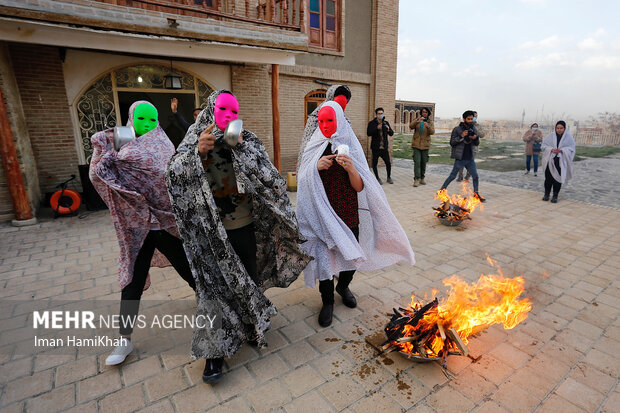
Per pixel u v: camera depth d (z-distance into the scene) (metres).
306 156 2.98
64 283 3.89
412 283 3.86
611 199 7.77
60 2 5.33
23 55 6.58
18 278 4.00
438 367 2.57
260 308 2.48
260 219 2.58
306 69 10.46
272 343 2.86
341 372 2.53
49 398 2.28
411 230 5.64
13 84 6.34
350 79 11.53
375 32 11.73
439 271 4.16
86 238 5.34
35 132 6.88
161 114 8.48
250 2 8.92
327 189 2.94
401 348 2.68
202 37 6.63
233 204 2.42
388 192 8.45
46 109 6.94
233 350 2.39
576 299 3.51
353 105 11.98
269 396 2.31
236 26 7.04
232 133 2.08
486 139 27.09
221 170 2.35
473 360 2.63
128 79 7.84
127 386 2.39
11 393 2.31
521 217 6.37
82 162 7.49
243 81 9.28
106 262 4.45
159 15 6.19
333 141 2.90
